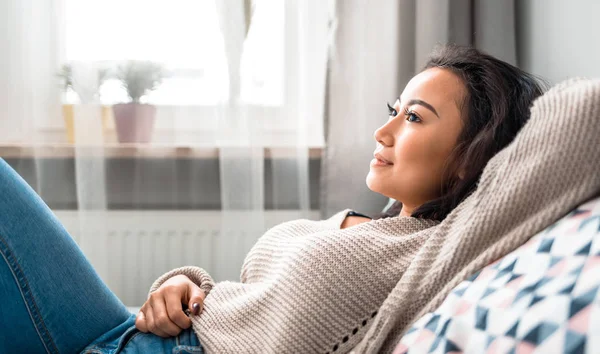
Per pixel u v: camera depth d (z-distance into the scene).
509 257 0.77
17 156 1.93
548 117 0.80
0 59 1.90
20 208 1.05
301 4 1.94
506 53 1.92
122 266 1.99
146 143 1.97
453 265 0.85
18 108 1.92
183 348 1.02
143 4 1.94
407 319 0.88
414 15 1.93
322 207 1.96
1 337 1.05
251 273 1.15
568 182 0.78
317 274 0.95
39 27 1.90
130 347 1.03
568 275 0.65
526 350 0.62
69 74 1.92
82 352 1.06
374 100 1.94
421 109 1.03
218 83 1.92
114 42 1.94
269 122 1.96
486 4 1.91
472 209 0.85
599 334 0.56
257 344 0.97
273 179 1.98
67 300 1.07
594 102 0.77
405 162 1.04
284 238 1.14
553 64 1.74
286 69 1.94
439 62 1.09
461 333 0.72
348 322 0.94
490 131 0.99
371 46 1.94
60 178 1.95
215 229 2.00
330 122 1.94
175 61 1.95
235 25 1.91
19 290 1.03
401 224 1.03
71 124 1.93
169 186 2.00
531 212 0.81
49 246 1.07
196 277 1.16
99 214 1.93
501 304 0.69
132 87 1.95
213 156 1.97
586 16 1.53
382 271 0.95
